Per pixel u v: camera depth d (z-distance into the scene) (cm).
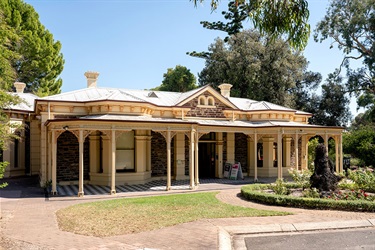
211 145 2089
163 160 1866
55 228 761
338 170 2064
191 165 1520
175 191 1436
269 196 1035
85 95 1731
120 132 1400
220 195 1242
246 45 3206
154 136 1844
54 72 3080
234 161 2056
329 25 3062
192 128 1544
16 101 997
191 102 1889
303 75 3469
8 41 943
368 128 2873
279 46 3108
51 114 1573
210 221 802
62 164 1602
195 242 639
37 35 2830
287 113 2108
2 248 603
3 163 894
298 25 669
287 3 661
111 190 1349
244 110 2073
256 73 3102
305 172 1430
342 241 667
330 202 937
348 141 2550
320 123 3347
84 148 1661
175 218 834
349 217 843
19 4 2712
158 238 666
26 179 1909
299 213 890
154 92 2002
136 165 1675
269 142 2061
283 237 697
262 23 691
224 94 2322
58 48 3108
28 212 966
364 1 2812
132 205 1024
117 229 738
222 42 3453
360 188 1266
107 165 1609
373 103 2950
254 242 661
